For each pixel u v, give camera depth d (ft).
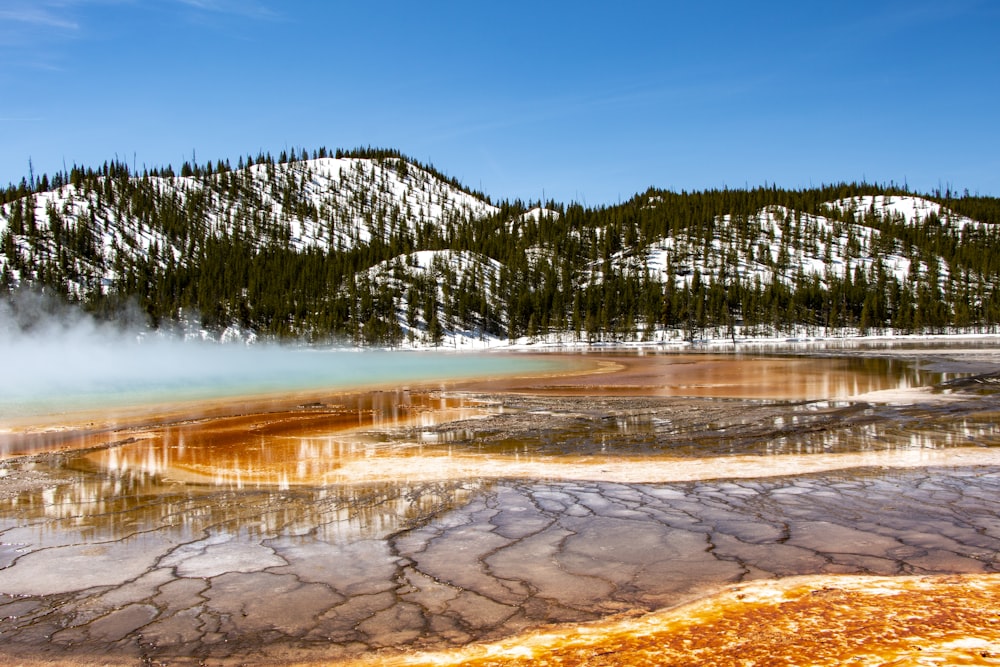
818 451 46.37
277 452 51.01
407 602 21.33
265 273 498.69
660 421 64.49
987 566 22.98
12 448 56.13
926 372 123.85
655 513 31.09
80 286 458.91
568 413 72.90
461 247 590.96
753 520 29.53
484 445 52.49
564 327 422.82
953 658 15.30
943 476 37.47
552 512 31.71
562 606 20.65
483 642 18.29
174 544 27.76
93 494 37.27
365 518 31.35
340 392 109.40
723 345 344.49
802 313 437.99
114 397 105.91
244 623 20.11
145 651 18.56
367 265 545.85
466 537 28.04
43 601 22.06
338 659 17.72
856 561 23.86
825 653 16.03
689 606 20.16
